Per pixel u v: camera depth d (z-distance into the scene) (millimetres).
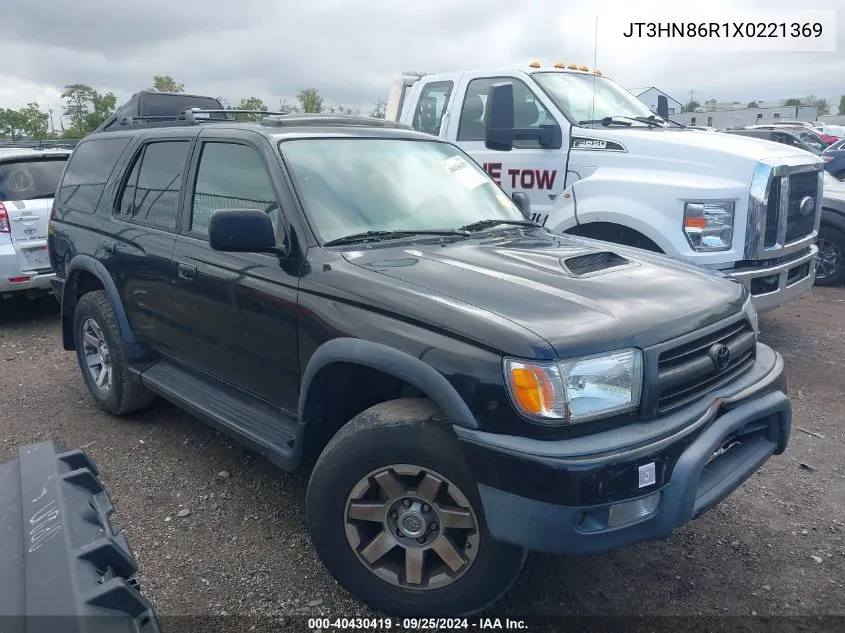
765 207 5555
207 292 3807
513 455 2494
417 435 2748
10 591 1672
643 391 2652
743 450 3135
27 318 8312
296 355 3293
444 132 7223
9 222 7305
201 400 4012
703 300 3082
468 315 2689
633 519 2561
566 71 7027
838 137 26844
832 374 5859
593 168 6203
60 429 5027
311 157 3750
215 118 4980
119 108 11562
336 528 2973
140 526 3746
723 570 3318
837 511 3805
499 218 4219
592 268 3324
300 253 3332
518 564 2703
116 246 4645
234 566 3396
